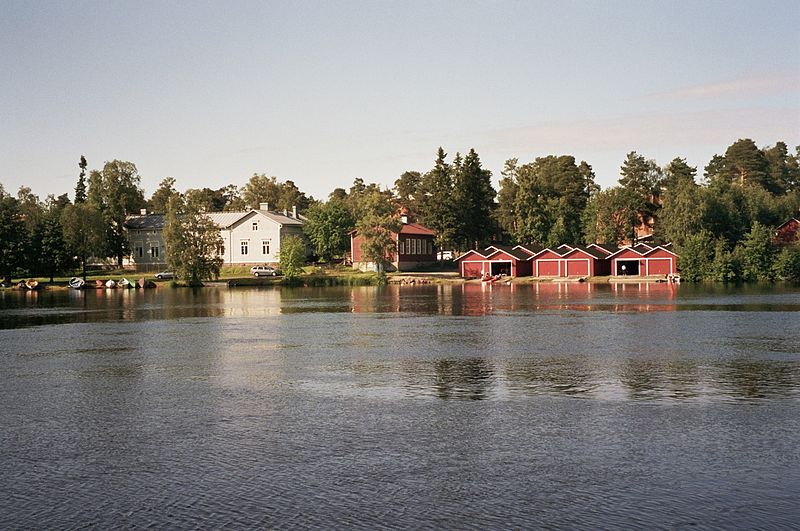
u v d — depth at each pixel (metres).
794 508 14.68
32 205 150.25
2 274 119.31
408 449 18.84
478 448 18.88
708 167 199.12
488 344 38.81
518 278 120.62
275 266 133.00
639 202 148.62
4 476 17.16
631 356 33.75
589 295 81.69
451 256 166.62
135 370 31.61
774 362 31.73
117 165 143.38
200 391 26.70
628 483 16.14
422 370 30.61
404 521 14.23
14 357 36.06
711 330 44.00
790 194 143.88
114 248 141.25
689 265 113.19
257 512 14.75
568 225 153.62
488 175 169.88
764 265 112.75
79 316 61.38
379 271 124.12
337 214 141.25
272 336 44.25
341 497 15.50
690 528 13.78
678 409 22.88
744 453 18.20
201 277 114.44
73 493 15.98
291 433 20.55
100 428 21.39
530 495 15.49
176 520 14.43
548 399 24.56
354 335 44.19
